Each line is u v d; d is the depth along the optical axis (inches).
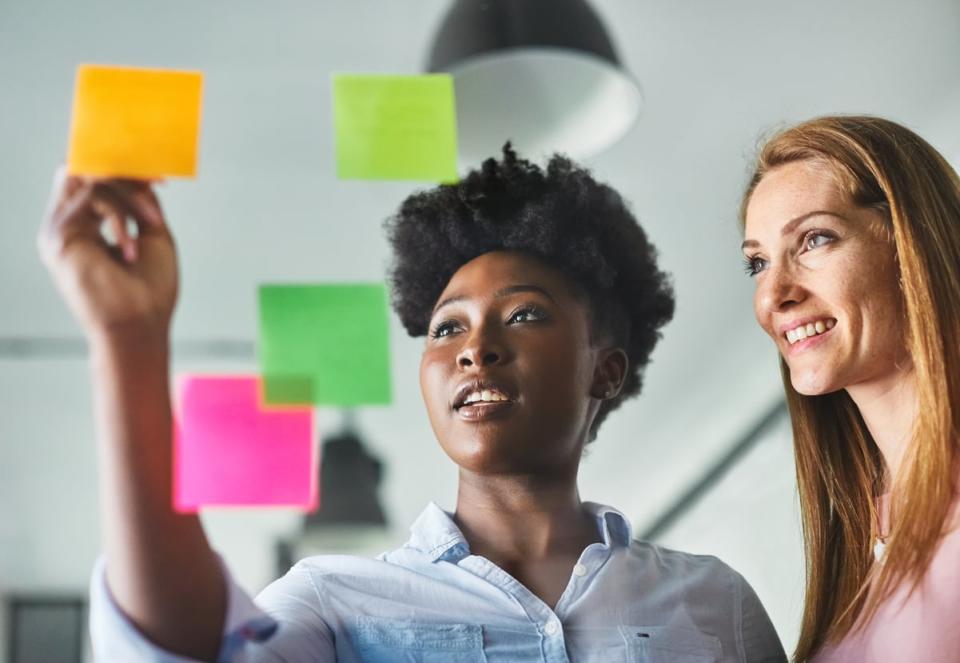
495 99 68.9
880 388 49.7
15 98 92.4
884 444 49.9
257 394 40.9
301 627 44.9
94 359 36.0
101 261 36.3
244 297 109.7
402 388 112.8
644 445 131.7
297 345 41.7
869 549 50.1
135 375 35.9
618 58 67.9
